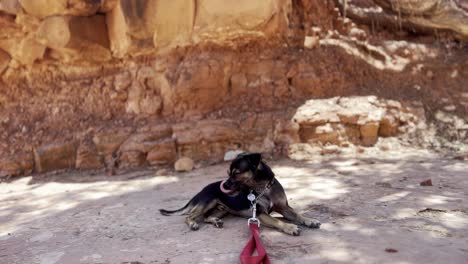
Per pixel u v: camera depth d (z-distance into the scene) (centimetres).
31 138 332
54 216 199
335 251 138
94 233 170
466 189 200
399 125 333
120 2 309
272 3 317
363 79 373
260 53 354
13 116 354
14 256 152
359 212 173
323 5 400
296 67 354
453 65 385
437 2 373
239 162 160
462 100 356
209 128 312
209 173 273
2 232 181
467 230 149
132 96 345
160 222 177
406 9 389
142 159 309
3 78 366
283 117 321
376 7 441
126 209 200
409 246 138
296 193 208
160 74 342
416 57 396
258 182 160
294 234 152
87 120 343
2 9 322
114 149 317
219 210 177
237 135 314
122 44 336
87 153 314
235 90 347
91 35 336
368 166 261
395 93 362
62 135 332
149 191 237
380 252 135
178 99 333
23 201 238
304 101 341
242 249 145
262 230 159
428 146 311
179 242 154
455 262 127
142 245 154
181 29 327
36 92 364
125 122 339
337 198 194
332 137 313
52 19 323
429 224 156
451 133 322
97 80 359
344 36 403
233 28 326
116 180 275
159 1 310
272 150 307
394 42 407
